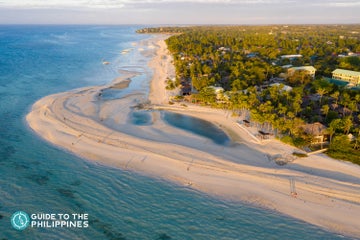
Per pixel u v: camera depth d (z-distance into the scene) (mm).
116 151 62062
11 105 89188
